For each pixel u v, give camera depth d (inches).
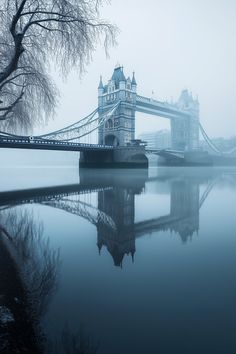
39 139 1610.5
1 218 324.5
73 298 134.3
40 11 253.0
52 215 346.3
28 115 462.0
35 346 98.3
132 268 174.7
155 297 135.6
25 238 242.2
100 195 550.6
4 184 810.2
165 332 106.4
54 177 1173.7
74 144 1850.4
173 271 169.8
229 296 136.9
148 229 278.5
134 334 105.9
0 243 224.4
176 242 235.0
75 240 237.5
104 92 2746.1
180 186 749.9
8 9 273.7
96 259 191.2
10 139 1433.3
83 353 92.6
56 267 175.0
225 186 752.3
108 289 144.1
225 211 378.9
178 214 360.2
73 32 281.4
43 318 116.9
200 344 99.8
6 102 433.1
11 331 106.5
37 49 323.0
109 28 295.4
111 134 2581.2
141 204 441.4
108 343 100.0
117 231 274.1
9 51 325.7
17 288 143.9
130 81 2628.0
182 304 128.5
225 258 193.8
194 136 4057.6
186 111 3885.3
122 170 2010.3
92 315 119.0
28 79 372.8
